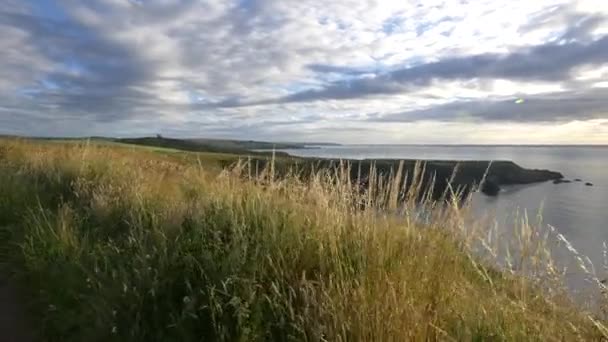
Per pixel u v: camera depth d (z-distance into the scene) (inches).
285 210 177.9
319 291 127.6
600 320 117.0
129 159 449.1
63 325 137.8
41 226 206.5
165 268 143.9
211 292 122.1
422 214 148.2
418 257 136.2
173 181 334.6
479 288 141.4
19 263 187.9
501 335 118.4
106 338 126.7
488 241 137.2
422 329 112.9
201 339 121.9
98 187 285.3
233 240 154.4
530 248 126.2
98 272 152.4
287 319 124.0
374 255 136.6
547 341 117.0
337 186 167.8
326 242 148.3
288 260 145.6
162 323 129.2
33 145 570.9
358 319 113.0
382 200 154.6
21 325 144.3
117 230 218.7
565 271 122.9
